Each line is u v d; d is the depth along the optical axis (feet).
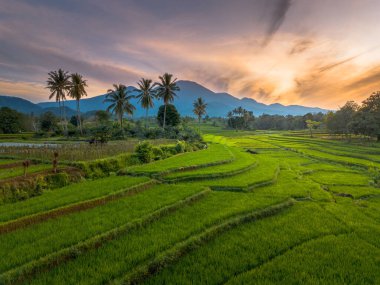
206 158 108.58
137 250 30.89
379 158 140.97
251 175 81.51
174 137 209.87
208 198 55.21
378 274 27.96
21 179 55.47
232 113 564.71
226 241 35.63
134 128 234.58
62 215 41.37
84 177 69.21
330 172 102.32
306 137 302.45
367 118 229.66
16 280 24.58
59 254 28.68
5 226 36.27
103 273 25.89
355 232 40.27
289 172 95.76
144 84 238.89
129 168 79.97
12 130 280.10
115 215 41.19
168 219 41.88
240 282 25.64
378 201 61.16
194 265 28.81
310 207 52.75
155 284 25.36
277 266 29.04
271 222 43.80
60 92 212.43
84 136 223.71
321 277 27.27
